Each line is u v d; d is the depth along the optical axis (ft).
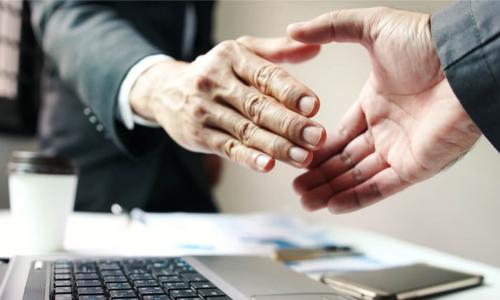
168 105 1.81
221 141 1.57
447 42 1.20
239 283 1.26
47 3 3.19
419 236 3.09
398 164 1.54
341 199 1.72
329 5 3.17
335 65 3.29
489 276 1.73
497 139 1.17
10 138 4.80
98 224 2.57
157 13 3.75
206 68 1.59
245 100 1.47
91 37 2.69
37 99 4.90
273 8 4.09
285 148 1.38
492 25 1.13
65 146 3.59
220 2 4.92
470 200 2.72
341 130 1.71
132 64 2.29
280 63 1.67
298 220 3.20
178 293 1.11
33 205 1.78
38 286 1.10
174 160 3.74
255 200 4.54
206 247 2.08
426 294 1.42
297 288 1.25
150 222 2.73
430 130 1.35
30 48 4.89
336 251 2.09
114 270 1.29
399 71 1.37
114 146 3.53
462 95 1.18
